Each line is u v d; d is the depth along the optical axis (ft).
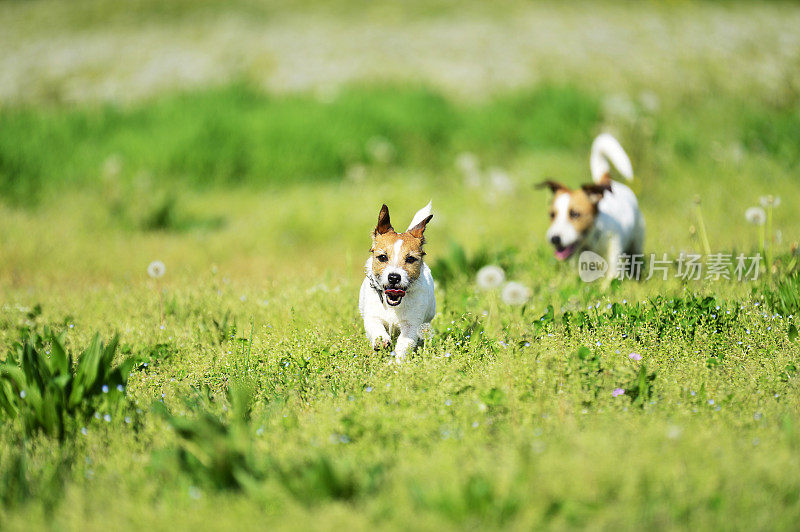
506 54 117.80
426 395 21.72
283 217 58.75
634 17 136.36
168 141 75.72
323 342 27.63
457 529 15.02
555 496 15.89
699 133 69.97
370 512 15.60
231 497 16.84
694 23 126.52
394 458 18.13
